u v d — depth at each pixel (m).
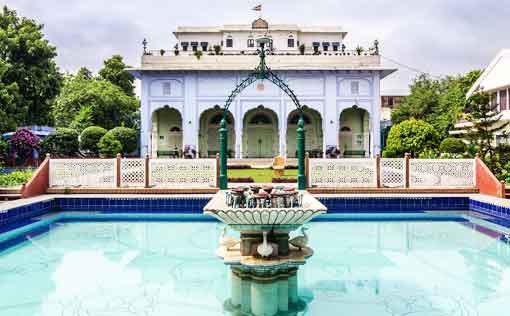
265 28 27.88
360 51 22.81
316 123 25.36
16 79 24.61
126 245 6.50
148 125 22.75
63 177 10.02
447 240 6.71
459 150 14.71
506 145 12.69
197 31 27.97
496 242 6.56
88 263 5.55
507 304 4.05
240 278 4.03
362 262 5.55
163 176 10.11
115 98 29.72
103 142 18.27
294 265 3.96
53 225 8.00
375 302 4.13
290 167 19.50
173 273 5.13
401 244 6.48
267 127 25.73
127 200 9.23
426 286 4.60
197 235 7.20
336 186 10.06
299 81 22.86
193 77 22.73
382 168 10.05
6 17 25.80
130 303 4.14
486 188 9.48
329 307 4.02
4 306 4.04
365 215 8.86
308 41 28.50
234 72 22.72
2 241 6.73
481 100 12.80
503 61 17.11
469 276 4.91
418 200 9.29
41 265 5.42
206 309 4.00
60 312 3.89
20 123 23.41
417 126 15.04
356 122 25.20
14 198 9.18
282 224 4.00
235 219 3.93
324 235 7.13
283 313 3.89
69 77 36.28
